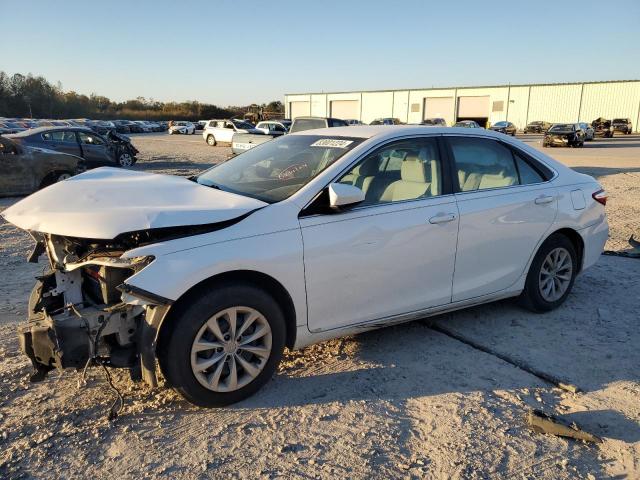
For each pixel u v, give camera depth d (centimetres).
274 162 408
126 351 308
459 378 368
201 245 304
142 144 3484
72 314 308
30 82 8744
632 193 1241
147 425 308
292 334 349
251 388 332
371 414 322
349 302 362
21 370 366
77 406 326
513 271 450
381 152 386
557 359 398
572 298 529
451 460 282
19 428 301
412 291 391
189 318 300
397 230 372
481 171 436
